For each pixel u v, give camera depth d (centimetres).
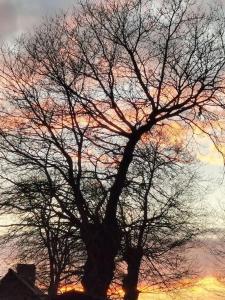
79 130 2691
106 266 2584
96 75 2742
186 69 2700
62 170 2616
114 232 2625
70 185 2591
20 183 2559
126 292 2939
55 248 2684
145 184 2778
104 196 2636
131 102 2742
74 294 1185
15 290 4812
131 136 2711
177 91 2716
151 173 2961
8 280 4934
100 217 2614
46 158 2656
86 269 2592
